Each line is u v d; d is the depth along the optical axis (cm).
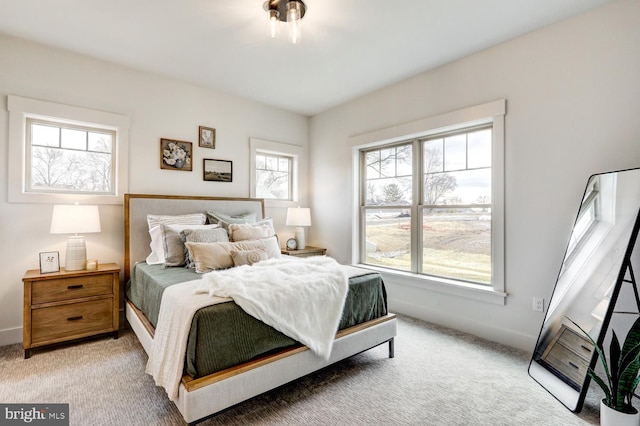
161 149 330
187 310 158
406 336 278
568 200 228
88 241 291
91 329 257
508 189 260
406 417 168
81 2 210
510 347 255
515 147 255
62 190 285
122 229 306
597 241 197
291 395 188
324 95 383
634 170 182
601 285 186
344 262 411
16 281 259
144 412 169
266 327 174
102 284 262
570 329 196
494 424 163
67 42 263
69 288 247
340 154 416
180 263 271
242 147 395
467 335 281
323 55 284
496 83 266
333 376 211
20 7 215
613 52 209
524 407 178
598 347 164
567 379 184
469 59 284
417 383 202
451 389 195
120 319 297
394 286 351
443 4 212
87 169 297
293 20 207
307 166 462
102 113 294
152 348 189
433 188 331
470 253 300
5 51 253
